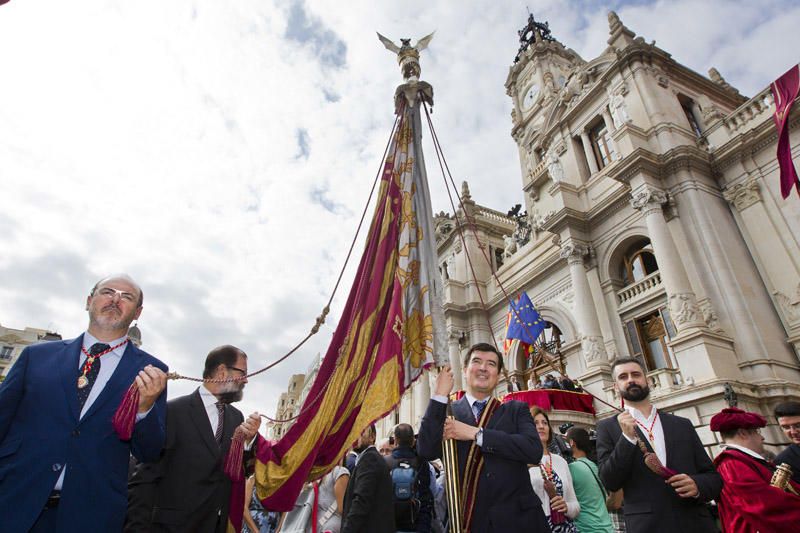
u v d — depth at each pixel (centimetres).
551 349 2031
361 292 516
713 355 1281
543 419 536
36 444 288
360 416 433
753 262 1512
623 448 405
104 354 338
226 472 362
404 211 508
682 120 1859
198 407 392
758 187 1562
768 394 1209
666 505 384
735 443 433
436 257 484
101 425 308
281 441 464
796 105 1470
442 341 441
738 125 1688
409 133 545
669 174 1678
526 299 1580
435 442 334
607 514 514
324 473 446
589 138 2175
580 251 1866
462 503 334
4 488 275
